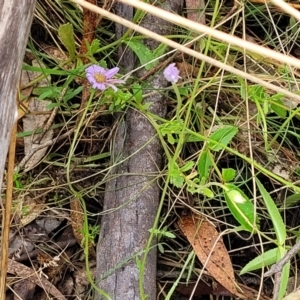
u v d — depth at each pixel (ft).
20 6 0.63
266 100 1.02
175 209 1.06
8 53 0.62
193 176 0.95
